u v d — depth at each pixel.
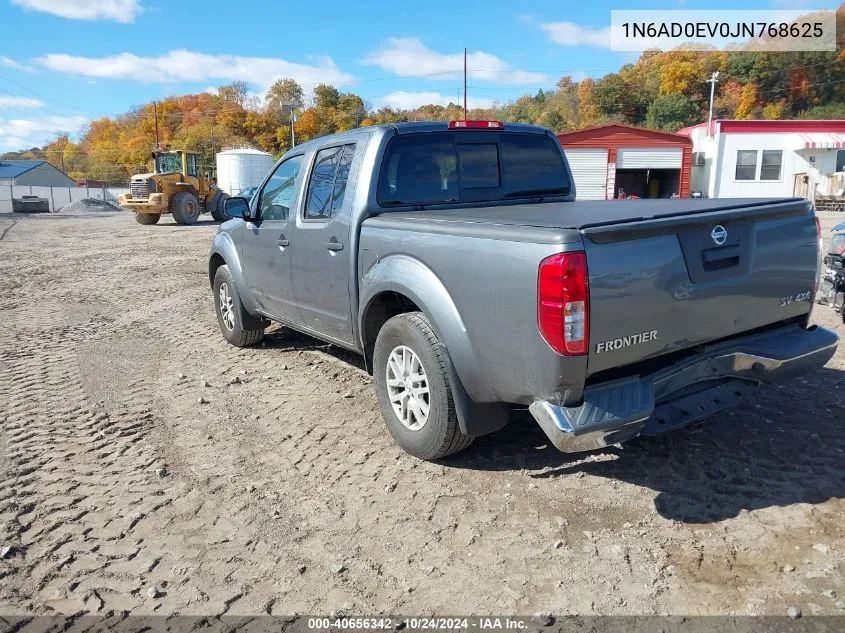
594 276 2.77
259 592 2.67
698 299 3.08
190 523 3.19
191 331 7.09
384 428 4.25
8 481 3.62
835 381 4.72
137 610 2.58
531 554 2.86
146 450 4.02
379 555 2.90
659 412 3.19
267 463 3.81
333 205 4.38
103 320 7.75
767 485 3.33
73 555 2.94
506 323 3.01
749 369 3.34
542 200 4.76
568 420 2.82
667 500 3.24
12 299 9.23
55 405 4.80
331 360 5.80
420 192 4.24
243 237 5.72
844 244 6.07
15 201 39.47
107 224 26.27
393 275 3.65
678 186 30.52
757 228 3.29
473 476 3.56
